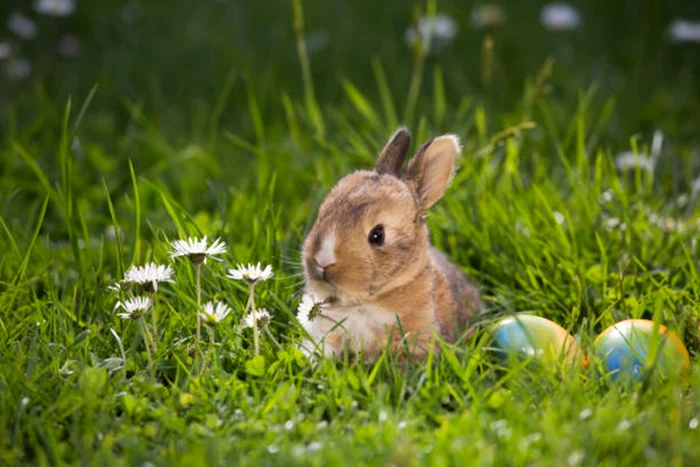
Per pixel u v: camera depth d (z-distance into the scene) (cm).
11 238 926
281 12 1909
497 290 938
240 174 1248
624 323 793
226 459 634
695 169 1240
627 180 1147
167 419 677
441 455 614
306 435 658
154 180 1197
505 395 687
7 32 1711
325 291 779
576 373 730
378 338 794
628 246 972
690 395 724
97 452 638
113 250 1012
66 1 1585
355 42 1758
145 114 1471
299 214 1083
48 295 883
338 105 1510
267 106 1495
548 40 1734
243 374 761
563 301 896
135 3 1902
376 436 643
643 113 1436
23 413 681
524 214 993
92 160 1273
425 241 816
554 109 1410
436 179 835
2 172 1234
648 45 1722
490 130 1356
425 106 1470
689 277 912
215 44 1748
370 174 827
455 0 1945
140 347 808
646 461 622
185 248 764
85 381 702
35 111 1416
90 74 1611
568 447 618
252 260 920
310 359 774
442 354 747
